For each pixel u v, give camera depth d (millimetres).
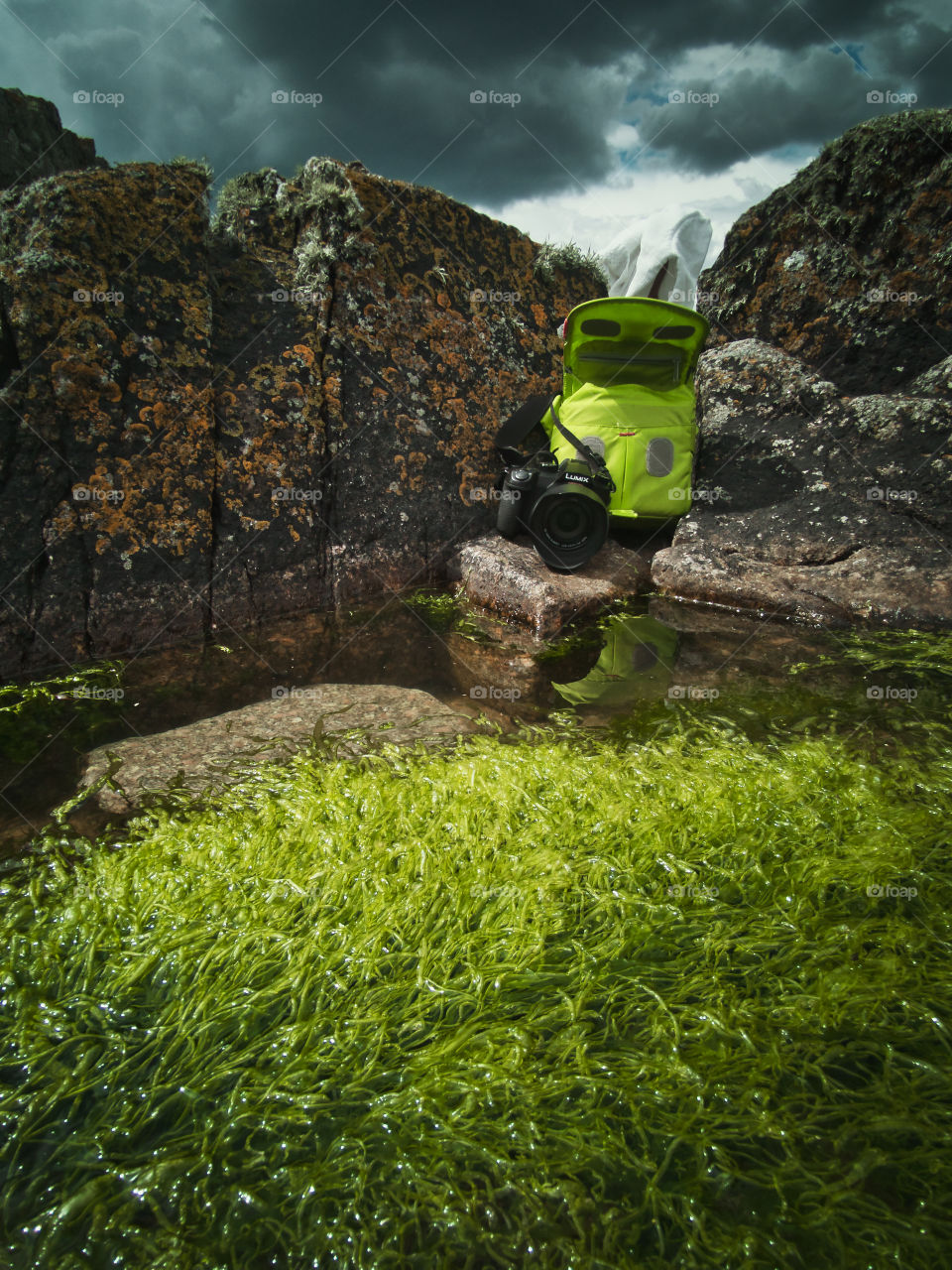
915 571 4883
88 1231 1216
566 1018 1642
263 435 4629
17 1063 1528
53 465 3812
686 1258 1176
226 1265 1170
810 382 5926
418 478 5324
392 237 5363
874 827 2367
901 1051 1547
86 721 3166
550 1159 1335
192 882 2100
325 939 1876
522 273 6203
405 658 4047
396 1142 1365
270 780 2684
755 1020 1615
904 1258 1168
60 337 3850
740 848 2281
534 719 3324
